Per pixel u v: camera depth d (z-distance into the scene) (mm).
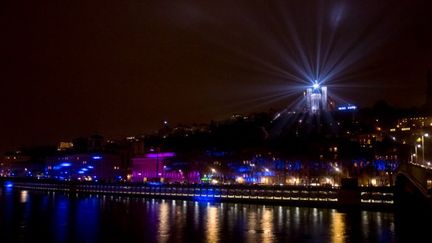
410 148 191625
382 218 123438
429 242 94938
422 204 109750
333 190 147500
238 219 131125
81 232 118625
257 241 100625
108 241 107500
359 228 110125
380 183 183750
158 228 121000
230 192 181625
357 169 189500
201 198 192750
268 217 132250
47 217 147500
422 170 97812
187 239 105938
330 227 112562
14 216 150500
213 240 103625
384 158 197125
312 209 147375
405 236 100500
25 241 108500
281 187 163375
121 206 180125
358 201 139125
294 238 102125
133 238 109125
